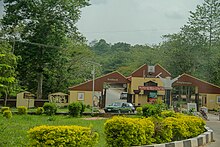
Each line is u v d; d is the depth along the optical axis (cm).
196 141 1395
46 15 4678
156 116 1385
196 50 6625
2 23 4656
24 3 4616
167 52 6931
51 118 2762
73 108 3272
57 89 5584
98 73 6316
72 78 5669
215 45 6612
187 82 5416
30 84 5347
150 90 5428
